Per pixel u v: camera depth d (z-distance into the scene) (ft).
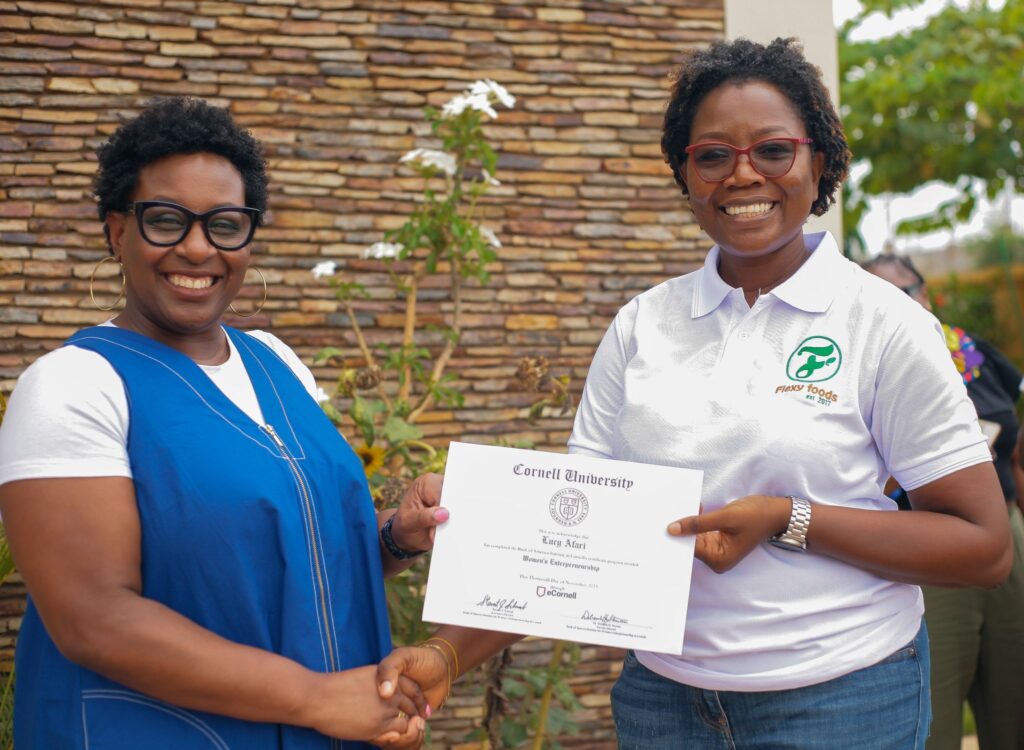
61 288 12.60
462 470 6.11
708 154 6.18
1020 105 31.55
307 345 13.32
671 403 6.18
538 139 13.96
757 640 5.90
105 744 5.10
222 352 6.09
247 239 5.84
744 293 6.43
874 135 33.99
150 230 5.59
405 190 13.58
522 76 13.91
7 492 5.08
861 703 5.84
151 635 4.94
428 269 12.29
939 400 5.74
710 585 6.05
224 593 5.23
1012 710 10.91
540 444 13.92
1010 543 5.85
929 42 31.83
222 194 5.71
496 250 13.84
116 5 12.75
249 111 13.15
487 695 10.69
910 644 6.11
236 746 5.24
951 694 10.79
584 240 14.10
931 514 5.76
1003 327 39.34
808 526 5.71
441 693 6.21
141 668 4.94
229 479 5.30
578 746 13.55
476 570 5.99
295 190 13.29
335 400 13.32
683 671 6.15
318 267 12.17
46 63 12.57
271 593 5.42
